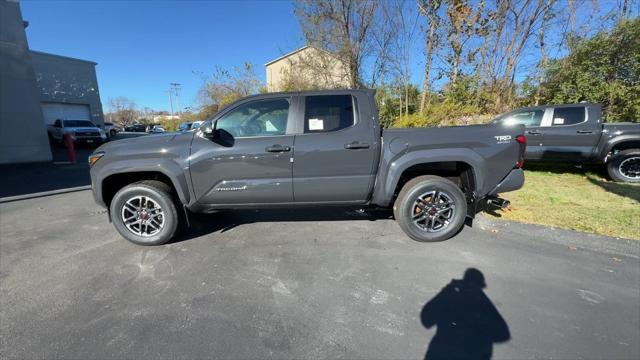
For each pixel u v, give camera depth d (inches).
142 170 135.5
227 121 138.3
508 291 103.0
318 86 539.8
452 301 98.7
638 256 123.7
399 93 493.0
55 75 923.4
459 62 435.8
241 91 787.4
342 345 81.0
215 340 83.5
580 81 335.9
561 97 353.1
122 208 142.1
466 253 130.3
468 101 426.3
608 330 84.1
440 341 81.7
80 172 371.9
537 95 387.9
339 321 90.6
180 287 109.7
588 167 298.7
